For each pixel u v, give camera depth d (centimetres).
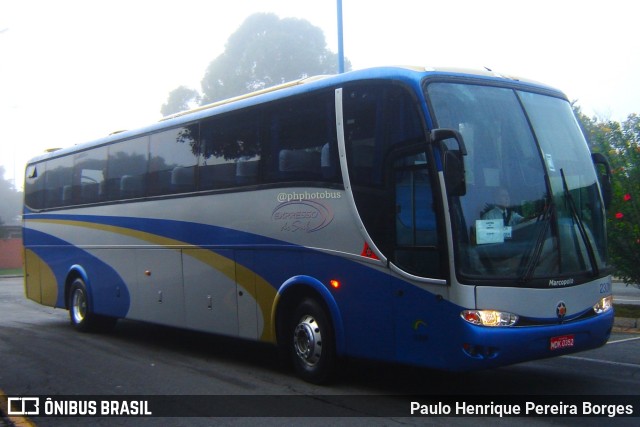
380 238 775
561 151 812
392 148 766
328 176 843
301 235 876
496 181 741
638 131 1406
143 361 1063
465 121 751
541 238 745
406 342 747
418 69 769
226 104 1031
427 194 728
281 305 913
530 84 834
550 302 732
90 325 1374
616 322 1347
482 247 709
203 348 1185
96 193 1330
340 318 823
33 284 1557
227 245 998
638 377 887
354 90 820
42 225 1519
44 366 1029
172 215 1117
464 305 694
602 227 830
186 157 1095
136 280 1209
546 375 904
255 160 959
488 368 697
